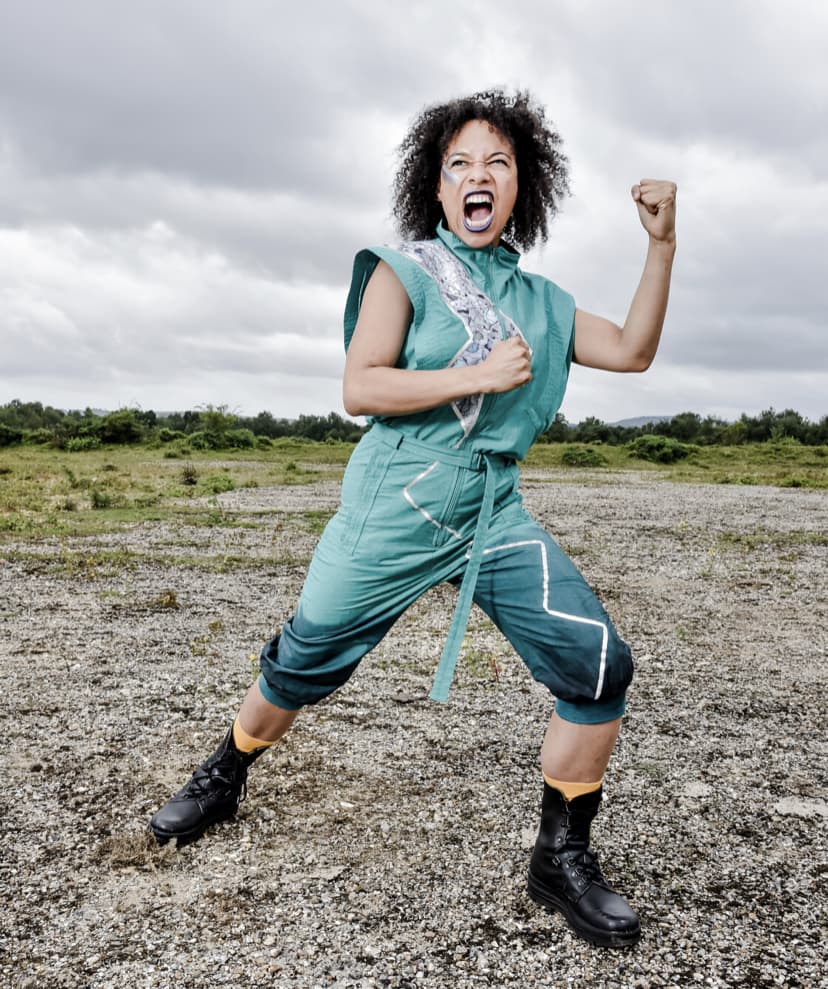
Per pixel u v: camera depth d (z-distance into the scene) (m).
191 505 13.62
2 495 14.50
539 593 1.95
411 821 2.57
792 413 58.56
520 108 2.18
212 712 3.56
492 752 3.16
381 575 2.05
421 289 1.95
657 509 13.66
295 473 23.30
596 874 2.03
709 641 5.08
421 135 2.21
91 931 1.98
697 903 2.17
